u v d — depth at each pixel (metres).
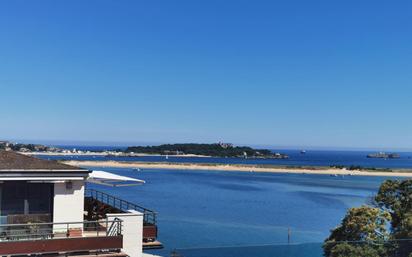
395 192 25.48
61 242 16.56
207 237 44.06
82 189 18.69
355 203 79.50
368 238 22.62
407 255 19.94
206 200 79.56
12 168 17.42
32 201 18.25
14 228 17.64
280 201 81.50
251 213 63.81
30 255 16.31
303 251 19.27
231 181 135.62
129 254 18.17
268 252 18.94
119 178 20.81
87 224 19.33
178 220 55.34
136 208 29.25
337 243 19.75
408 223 22.47
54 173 17.98
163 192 93.25
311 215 62.84
